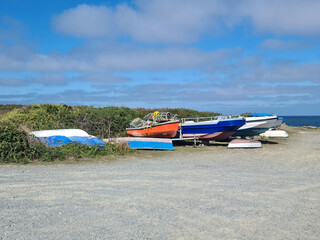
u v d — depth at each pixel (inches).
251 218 185.0
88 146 446.9
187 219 180.7
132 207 201.2
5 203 204.4
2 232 156.4
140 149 530.6
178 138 630.5
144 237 153.9
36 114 623.2
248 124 714.2
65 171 323.3
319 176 320.2
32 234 154.7
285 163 409.7
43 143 417.4
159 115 663.8
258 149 579.2
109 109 794.8
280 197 233.8
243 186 267.3
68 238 150.7
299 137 934.4
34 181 270.7
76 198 219.6
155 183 272.8
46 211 189.8
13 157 368.2
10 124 436.5
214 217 185.2
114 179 287.3
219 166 380.5
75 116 666.8
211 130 629.3
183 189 252.1
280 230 167.5
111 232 159.3
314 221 182.2
